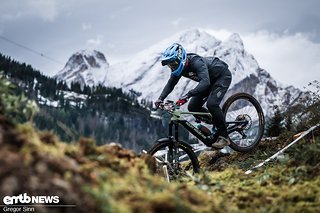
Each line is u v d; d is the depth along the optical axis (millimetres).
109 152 4344
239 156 8445
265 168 6414
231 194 4984
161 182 4203
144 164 4500
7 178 2922
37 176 3064
